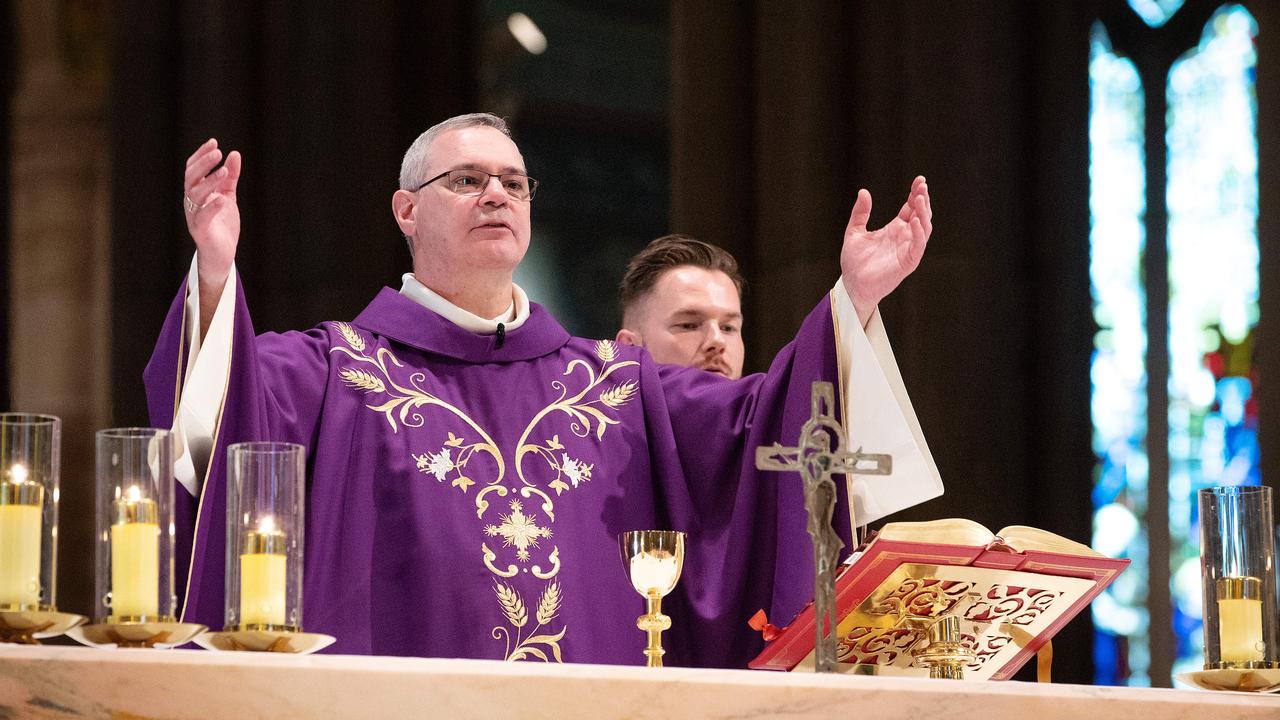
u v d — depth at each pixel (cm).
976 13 2198
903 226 1012
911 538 819
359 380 1051
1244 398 2405
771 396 1044
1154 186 2511
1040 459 2144
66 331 2892
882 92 2191
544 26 3691
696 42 2334
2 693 617
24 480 710
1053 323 2167
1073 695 700
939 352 2127
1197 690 745
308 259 2334
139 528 714
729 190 2291
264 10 2403
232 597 728
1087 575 859
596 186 3753
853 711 676
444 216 1099
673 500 1070
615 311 3725
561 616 1002
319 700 634
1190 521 2402
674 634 1043
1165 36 2547
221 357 930
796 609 978
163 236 2348
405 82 2434
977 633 898
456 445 1044
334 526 998
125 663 623
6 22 2930
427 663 647
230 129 2361
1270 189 2300
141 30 2389
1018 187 2189
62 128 2938
